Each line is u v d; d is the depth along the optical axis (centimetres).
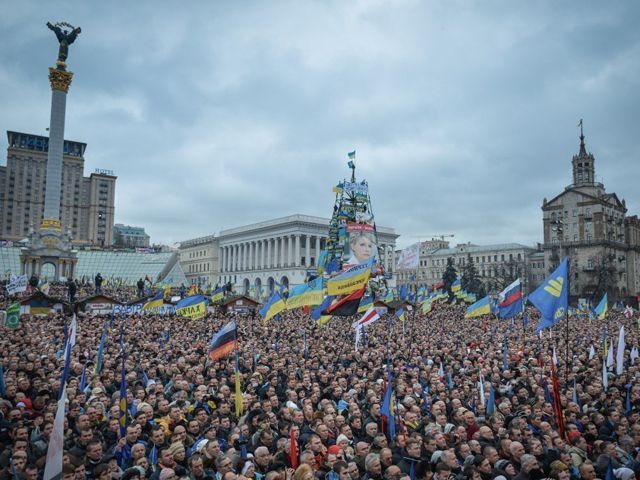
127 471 731
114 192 19512
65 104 7675
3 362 1520
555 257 10812
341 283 1945
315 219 12038
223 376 1636
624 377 1630
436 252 15625
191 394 1415
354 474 800
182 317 3588
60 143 7656
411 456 855
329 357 2028
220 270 14838
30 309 3206
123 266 12438
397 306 3912
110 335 2509
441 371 1794
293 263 11800
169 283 7212
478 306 3256
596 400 1385
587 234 10600
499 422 1116
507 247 13850
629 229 11500
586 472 812
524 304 3494
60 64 7544
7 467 803
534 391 1484
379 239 12606
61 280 7925
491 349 2314
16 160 17875
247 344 2264
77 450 813
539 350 2262
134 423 980
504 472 827
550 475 807
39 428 990
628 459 944
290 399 1339
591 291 10119
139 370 1669
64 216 18500
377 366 1859
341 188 6706
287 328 3195
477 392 1484
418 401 1366
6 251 10931
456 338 2916
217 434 1034
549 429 1052
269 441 959
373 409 1157
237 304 4147
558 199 11119
